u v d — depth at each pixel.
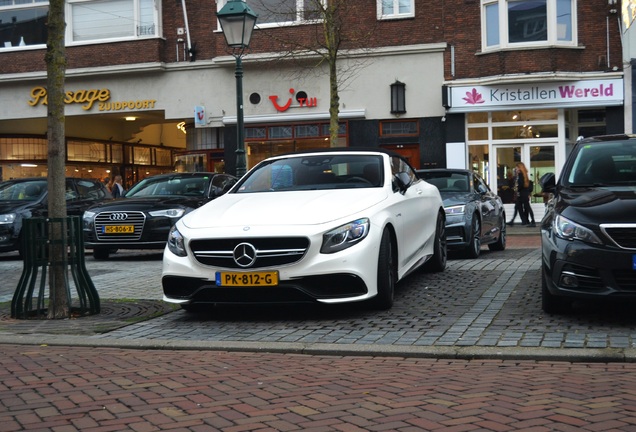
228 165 24.94
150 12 25.06
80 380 5.13
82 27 25.64
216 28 24.70
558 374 5.05
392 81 23.39
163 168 32.59
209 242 6.99
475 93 22.64
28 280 8.05
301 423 4.05
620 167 7.54
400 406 4.34
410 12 23.27
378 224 7.14
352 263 6.80
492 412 4.18
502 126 22.95
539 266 10.66
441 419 4.07
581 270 6.34
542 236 6.92
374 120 23.59
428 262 9.96
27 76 26.00
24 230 7.93
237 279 6.86
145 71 25.05
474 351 5.66
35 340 6.65
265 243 6.85
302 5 23.53
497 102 22.50
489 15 22.64
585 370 5.15
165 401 4.55
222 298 7.02
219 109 24.75
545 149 22.72
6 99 26.42
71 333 6.95
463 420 4.04
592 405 4.26
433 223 9.56
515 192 22.75
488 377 5.02
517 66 22.03
